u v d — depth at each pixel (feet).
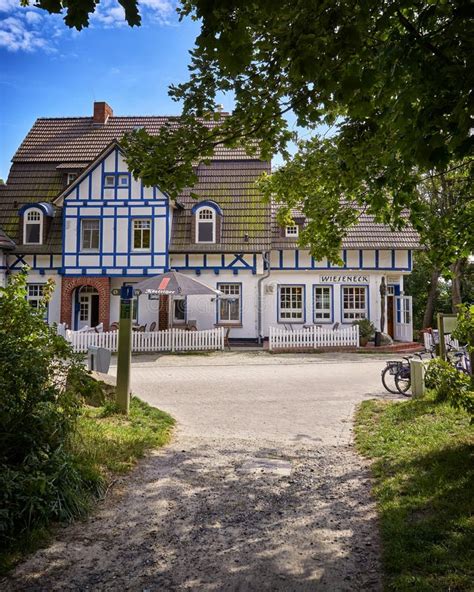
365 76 13.74
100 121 100.12
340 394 38.06
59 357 19.33
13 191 90.02
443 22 15.37
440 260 28.58
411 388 35.47
